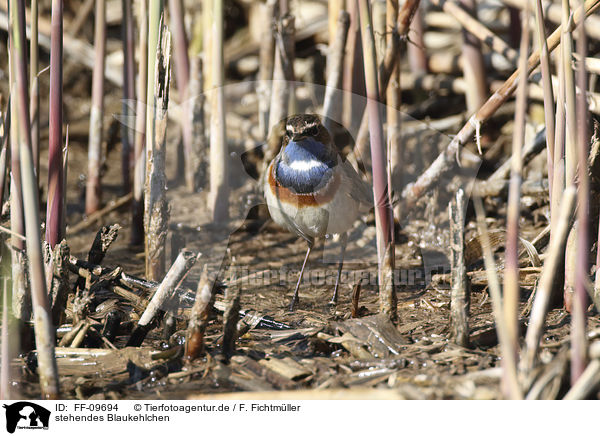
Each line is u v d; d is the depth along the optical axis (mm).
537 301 5312
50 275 7395
